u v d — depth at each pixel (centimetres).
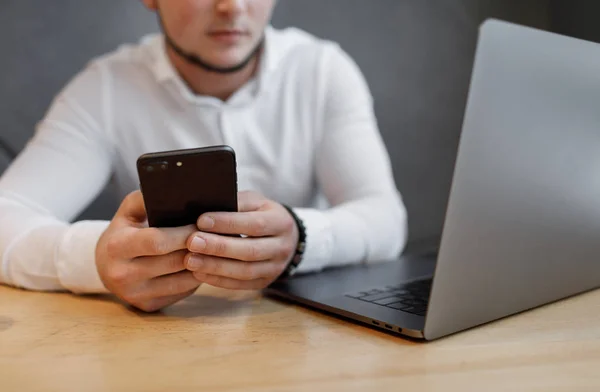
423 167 165
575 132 53
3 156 139
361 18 161
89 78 118
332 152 117
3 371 45
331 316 60
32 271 75
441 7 163
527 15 151
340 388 40
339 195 115
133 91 117
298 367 45
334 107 121
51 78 142
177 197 59
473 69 43
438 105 165
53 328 58
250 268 65
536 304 58
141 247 59
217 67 105
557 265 58
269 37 119
